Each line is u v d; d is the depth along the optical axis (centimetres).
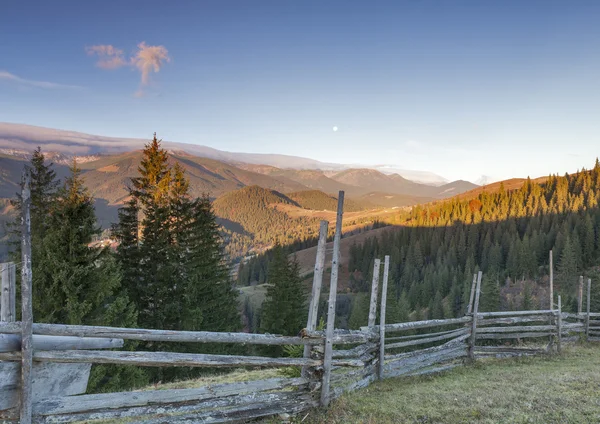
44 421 417
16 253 1503
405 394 775
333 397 696
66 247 1510
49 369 424
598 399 712
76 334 432
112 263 1642
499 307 5566
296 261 3562
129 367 1598
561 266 8512
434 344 3456
